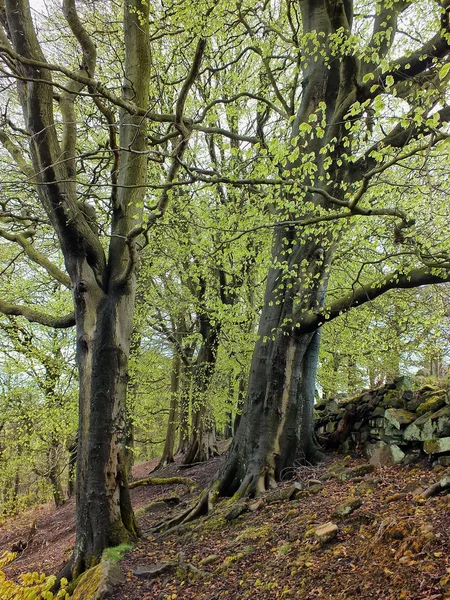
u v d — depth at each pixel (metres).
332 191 6.99
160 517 7.66
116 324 6.22
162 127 10.83
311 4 7.94
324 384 13.45
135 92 6.36
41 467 16.14
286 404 7.06
